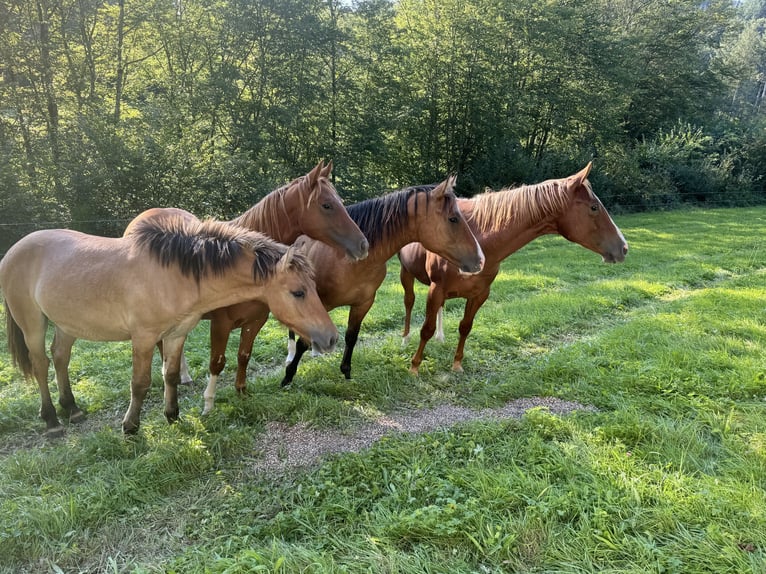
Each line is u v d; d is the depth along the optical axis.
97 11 14.41
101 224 11.70
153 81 17.56
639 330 6.20
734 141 33.69
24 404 4.06
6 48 12.16
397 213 4.03
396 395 4.54
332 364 5.16
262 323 4.06
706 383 4.52
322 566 2.30
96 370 4.91
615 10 34.50
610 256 4.39
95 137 11.66
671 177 28.11
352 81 19.03
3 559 2.45
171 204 12.59
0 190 10.17
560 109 24.12
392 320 6.94
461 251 4.01
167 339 3.51
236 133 16.52
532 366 5.21
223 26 16.72
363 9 18.69
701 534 2.51
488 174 21.91
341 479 3.12
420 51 21.16
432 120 21.78
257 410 4.00
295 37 16.78
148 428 3.71
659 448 3.37
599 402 4.30
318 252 4.26
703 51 46.16
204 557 2.45
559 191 4.27
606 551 2.41
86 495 2.88
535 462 3.26
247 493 3.04
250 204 13.91
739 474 3.12
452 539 2.51
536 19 22.45
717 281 9.98
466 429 3.78
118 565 2.50
